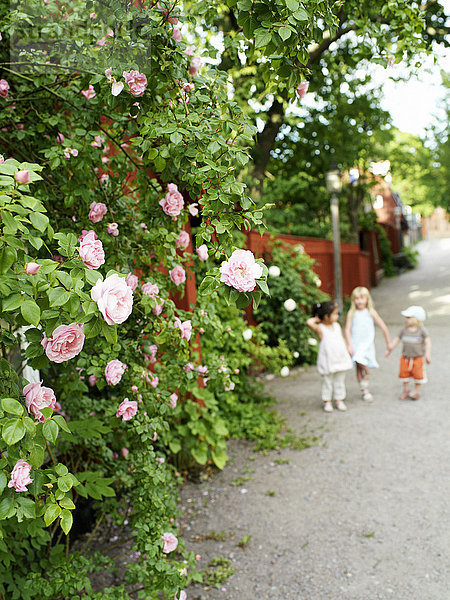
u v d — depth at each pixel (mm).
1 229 1316
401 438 5273
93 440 3240
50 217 2570
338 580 3156
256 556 3484
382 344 10289
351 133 16922
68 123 2787
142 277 2711
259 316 8461
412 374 6539
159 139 2025
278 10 1630
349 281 16328
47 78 2438
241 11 1681
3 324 2314
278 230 12969
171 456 4750
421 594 2953
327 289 12672
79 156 2484
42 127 2621
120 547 3645
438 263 34219
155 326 2561
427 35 4523
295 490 4391
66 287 1320
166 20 1953
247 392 6652
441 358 8609
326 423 5914
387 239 30281
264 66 2016
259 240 8484
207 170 1729
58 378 2906
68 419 3209
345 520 3840
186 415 4855
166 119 1917
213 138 1796
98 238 2480
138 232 2793
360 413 6168
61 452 3303
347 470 4664
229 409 6031
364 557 3365
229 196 1729
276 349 6594
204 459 4691
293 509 4082
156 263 2875
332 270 13211
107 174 2838
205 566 3398
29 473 1395
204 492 4488
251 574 3291
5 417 1301
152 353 2777
